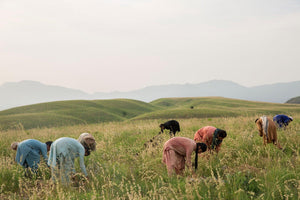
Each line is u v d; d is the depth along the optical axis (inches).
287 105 3420.3
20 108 2696.9
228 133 430.0
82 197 212.1
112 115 2623.0
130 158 335.0
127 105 3457.2
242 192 195.2
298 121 535.2
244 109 2411.4
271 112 2167.8
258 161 278.4
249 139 357.4
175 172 271.3
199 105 3540.8
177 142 273.7
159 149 330.0
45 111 2549.2
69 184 242.8
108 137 482.3
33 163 287.4
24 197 230.1
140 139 450.9
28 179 261.3
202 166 278.4
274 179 214.2
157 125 594.9
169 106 4488.2
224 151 309.3
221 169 266.1
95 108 2812.5
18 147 290.7
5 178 265.9
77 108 2733.8
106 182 243.3
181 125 604.7
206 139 316.8
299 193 182.9
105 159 332.8
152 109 3575.3
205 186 212.7
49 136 532.1
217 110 2188.7
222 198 189.2
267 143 337.7
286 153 314.5
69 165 262.7
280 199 188.5
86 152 314.7
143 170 266.7
